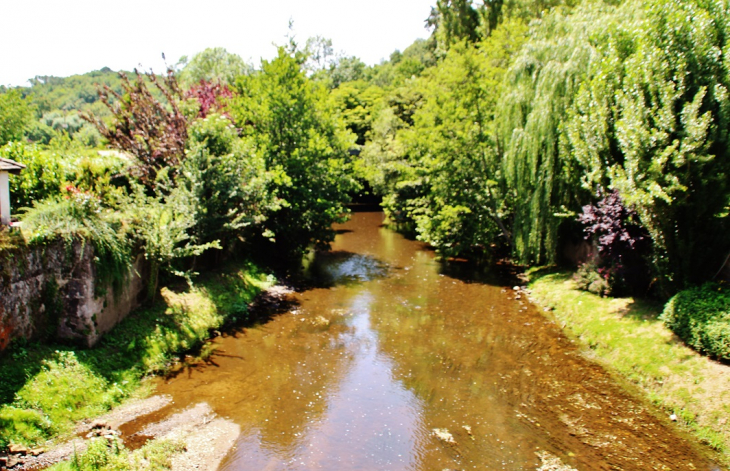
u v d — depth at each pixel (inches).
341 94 2305.6
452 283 772.0
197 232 581.0
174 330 476.7
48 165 522.9
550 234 672.4
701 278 460.1
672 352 417.4
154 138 661.3
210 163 596.4
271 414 361.4
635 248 525.7
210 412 358.3
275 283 738.2
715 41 417.7
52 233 369.7
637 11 533.3
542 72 652.7
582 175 612.1
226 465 295.7
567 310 586.9
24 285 347.6
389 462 305.1
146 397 372.8
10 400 302.7
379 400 389.4
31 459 276.1
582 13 661.3
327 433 338.0
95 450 281.1
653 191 413.7
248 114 845.8
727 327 377.1
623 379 427.8
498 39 885.2
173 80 802.8
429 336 536.1
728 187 416.5
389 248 1085.1
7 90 901.2
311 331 544.4
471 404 385.1
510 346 506.6
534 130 660.1
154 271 483.5
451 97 864.9
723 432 325.7
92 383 355.6
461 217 863.7
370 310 627.5
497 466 303.0
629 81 461.7
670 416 362.0
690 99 426.3
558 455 315.9
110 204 517.3
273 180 768.3
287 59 839.7
